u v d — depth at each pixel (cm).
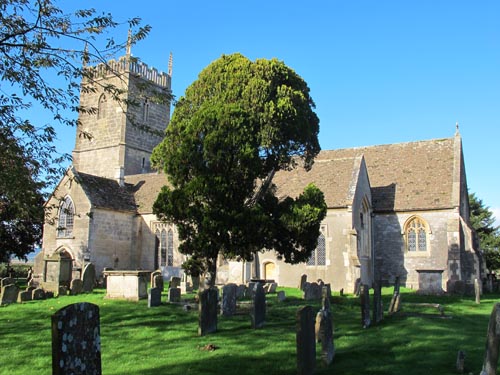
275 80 2159
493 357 730
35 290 2242
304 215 1897
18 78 1161
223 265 3378
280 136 2056
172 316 1662
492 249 4828
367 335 1340
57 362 598
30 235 3866
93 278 2667
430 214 3450
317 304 2038
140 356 1078
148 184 4125
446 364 1024
